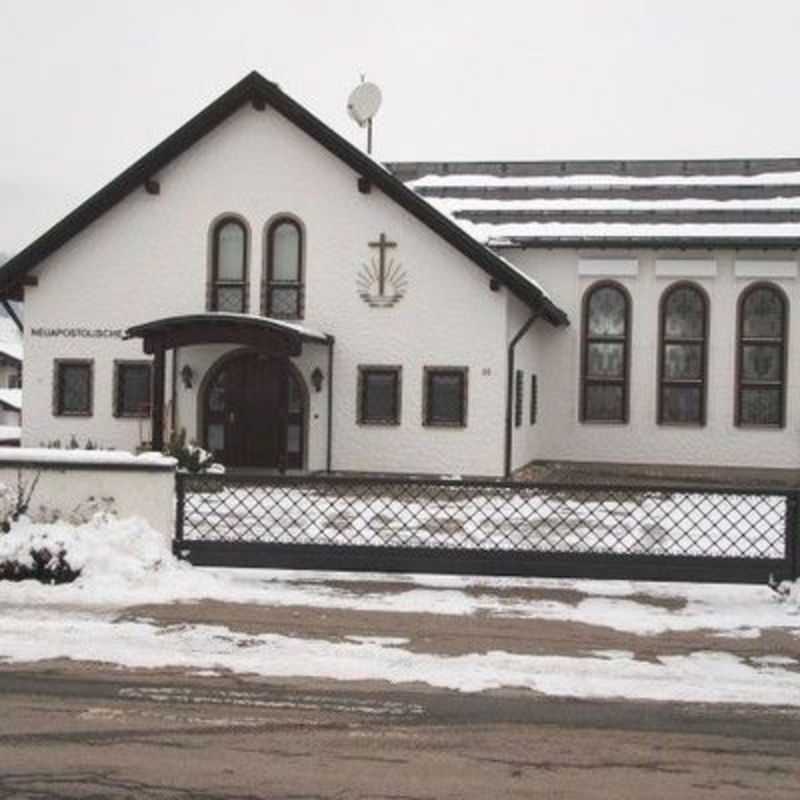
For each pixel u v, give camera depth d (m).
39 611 8.90
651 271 24.08
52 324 21.77
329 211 20.97
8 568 9.85
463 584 10.38
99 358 21.66
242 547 10.70
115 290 21.59
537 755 5.80
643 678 7.35
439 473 20.59
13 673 7.18
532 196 25.83
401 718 6.39
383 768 5.55
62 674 7.17
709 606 9.70
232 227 21.44
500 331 20.44
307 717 6.38
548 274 24.38
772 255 23.70
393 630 8.55
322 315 21.00
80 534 10.15
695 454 24.02
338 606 9.37
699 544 10.98
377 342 20.83
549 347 24.53
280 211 21.12
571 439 24.48
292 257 21.27
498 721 6.37
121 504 10.59
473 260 20.38
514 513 11.56
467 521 11.67
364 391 20.89
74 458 10.55
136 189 21.53
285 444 19.95
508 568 10.52
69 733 6.00
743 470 23.38
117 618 8.72
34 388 21.81
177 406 21.25
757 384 23.92
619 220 24.44
